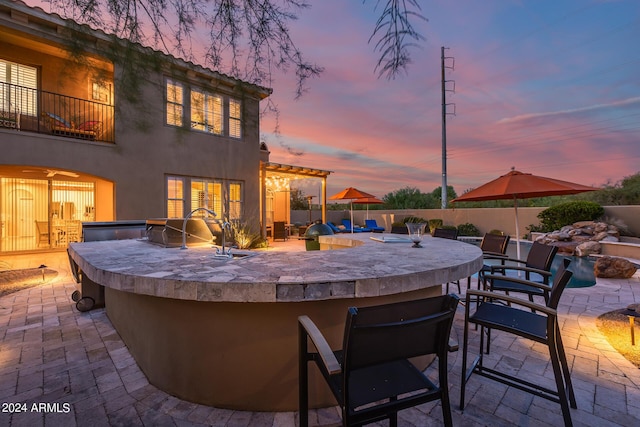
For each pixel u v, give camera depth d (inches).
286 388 82.5
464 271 93.1
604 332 134.8
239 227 262.2
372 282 73.5
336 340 84.5
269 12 68.9
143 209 320.8
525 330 81.4
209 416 80.5
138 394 89.7
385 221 731.4
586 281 244.4
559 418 80.0
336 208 861.8
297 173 498.9
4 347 121.2
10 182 362.9
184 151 349.7
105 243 157.9
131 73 85.6
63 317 156.1
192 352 85.4
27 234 372.2
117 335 132.5
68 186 391.9
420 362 100.4
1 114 286.7
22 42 287.9
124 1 66.2
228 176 387.5
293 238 534.9
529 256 143.8
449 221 646.5
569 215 434.6
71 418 79.4
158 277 74.6
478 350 118.9
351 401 53.9
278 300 68.8
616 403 85.5
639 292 205.0
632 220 383.2
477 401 87.4
